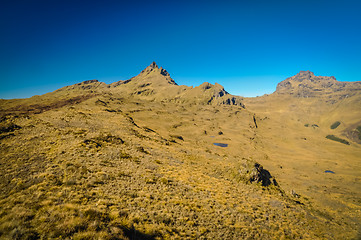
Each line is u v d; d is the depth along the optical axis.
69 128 49.66
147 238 12.66
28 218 11.51
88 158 29.06
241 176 42.69
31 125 44.53
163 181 26.69
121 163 30.97
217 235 16.67
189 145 104.75
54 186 17.58
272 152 178.50
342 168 135.12
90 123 67.12
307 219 29.75
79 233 10.11
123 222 13.24
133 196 19.50
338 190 78.31
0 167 21.22
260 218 23.83
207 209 21.50
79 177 20.81
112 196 17.97
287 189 69.94
